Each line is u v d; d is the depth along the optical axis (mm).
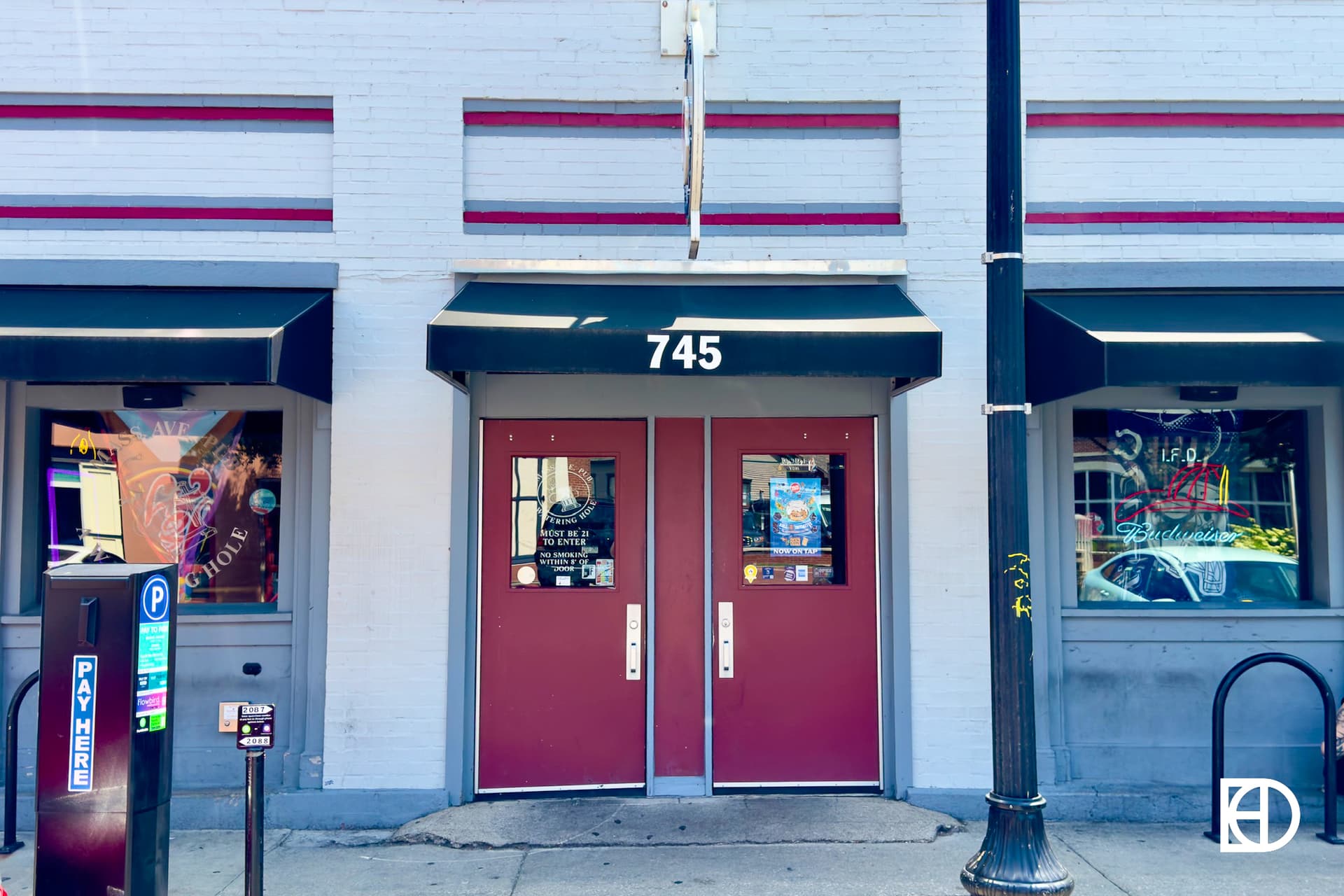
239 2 6387
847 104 6551
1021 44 6551
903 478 6355
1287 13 6629
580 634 6414
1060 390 5805
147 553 6500
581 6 6484
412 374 6289
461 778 6184
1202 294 6453
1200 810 6160
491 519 6434
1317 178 6613
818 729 6430
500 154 6465
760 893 4953
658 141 6492
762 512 6527
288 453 6441
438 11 6434
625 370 5324
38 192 6332
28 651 6270
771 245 6418
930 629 6305
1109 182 6578
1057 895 4070
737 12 6523
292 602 6367
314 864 5426
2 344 5246
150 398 6363
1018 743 4246
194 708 6285
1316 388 6586
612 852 5535
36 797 3953
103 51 6352
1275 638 6477
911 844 5633
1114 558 6676
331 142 6449
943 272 6445
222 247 6281
